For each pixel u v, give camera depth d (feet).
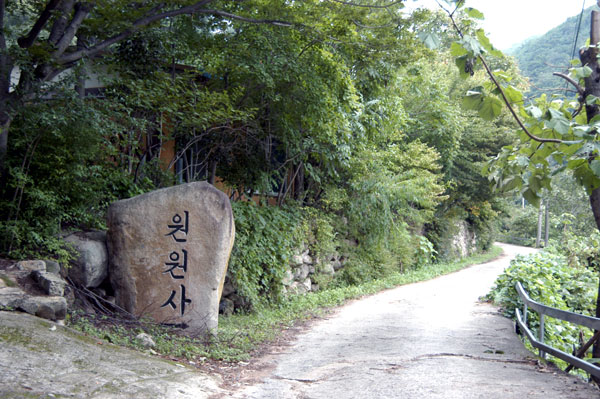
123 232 26.50
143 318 25.91
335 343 28.76
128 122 29.55
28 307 19.44
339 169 53.31
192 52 33.86
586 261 54.60
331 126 42.65
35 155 23.57
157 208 26.63
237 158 43.01
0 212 23.36
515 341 28.19
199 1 27.94
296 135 42.68
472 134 87.97
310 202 53.31
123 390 15.49
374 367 21.72
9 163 23.40
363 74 48.37
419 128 72.59
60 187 24.35
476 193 93.35
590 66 19.63
